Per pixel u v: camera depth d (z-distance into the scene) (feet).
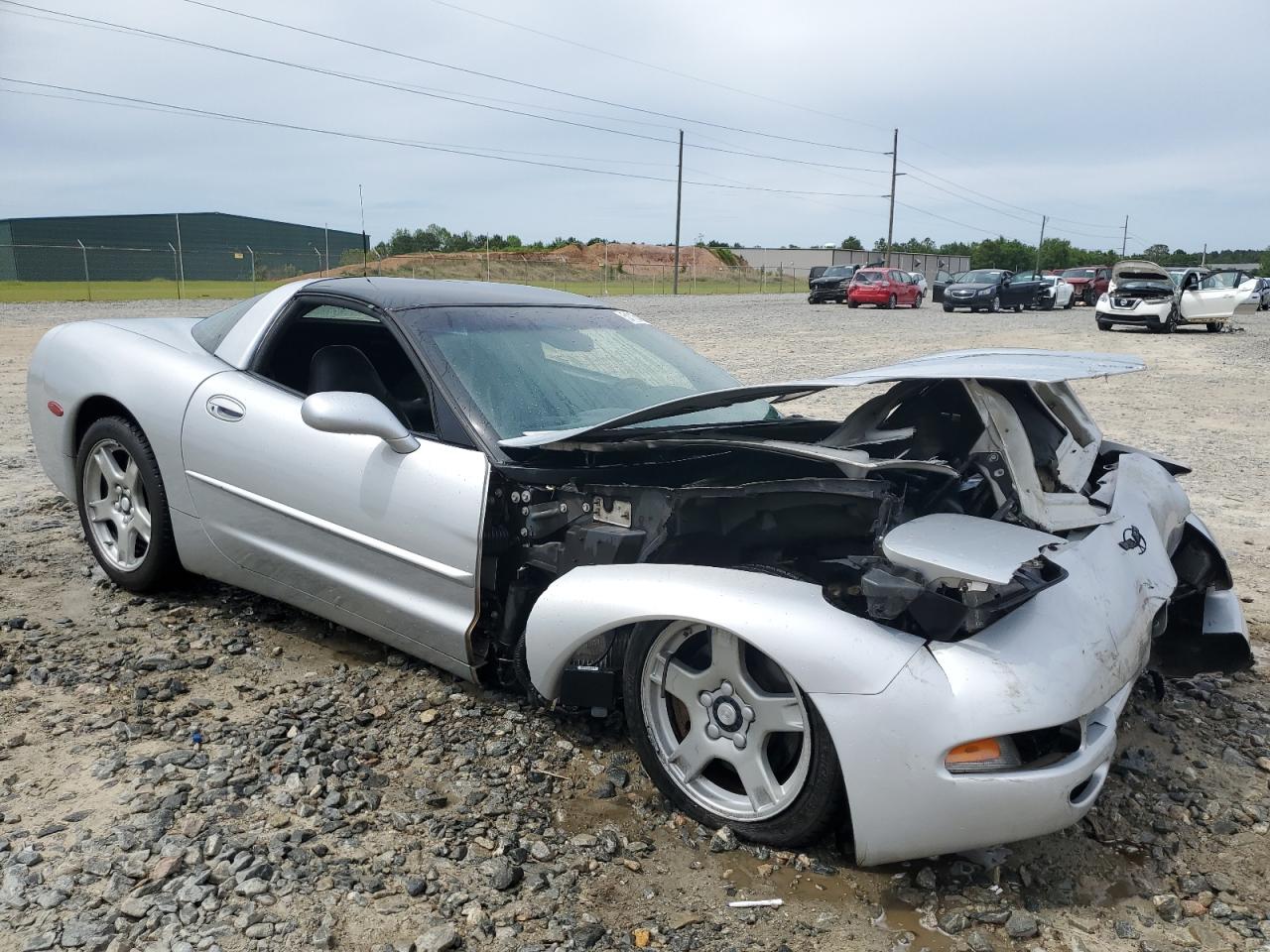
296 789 9.30
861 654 7.98
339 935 7.41
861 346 57.82
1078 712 7.98
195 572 13.34
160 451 12.85
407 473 10.66
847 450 9.05
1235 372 50.80
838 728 7.94
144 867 8.02
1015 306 111.24
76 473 14.23
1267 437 31.22
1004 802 7.75
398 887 8.01
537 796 9.46
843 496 9.12
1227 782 10.21
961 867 8.58
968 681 7.85
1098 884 8.50
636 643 9.20
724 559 10.01
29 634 12.57
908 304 116.78
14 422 27.17
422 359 11.20
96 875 7.92
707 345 57.06
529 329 12.56
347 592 11.37
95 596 13.91
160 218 186.70
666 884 8.25
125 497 13.71
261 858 8.23
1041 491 9.68
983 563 7.88
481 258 173.88
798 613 8.29
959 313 108.06
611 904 7.95
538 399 11.25
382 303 12.01
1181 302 79.20
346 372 12.17
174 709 10.80
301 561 11.73
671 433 10.25
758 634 8.28
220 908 7.61
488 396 11.00
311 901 7.76
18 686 11.19
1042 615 8.45
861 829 7.97
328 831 8.70
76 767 9.55
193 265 122.52
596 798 9.48
